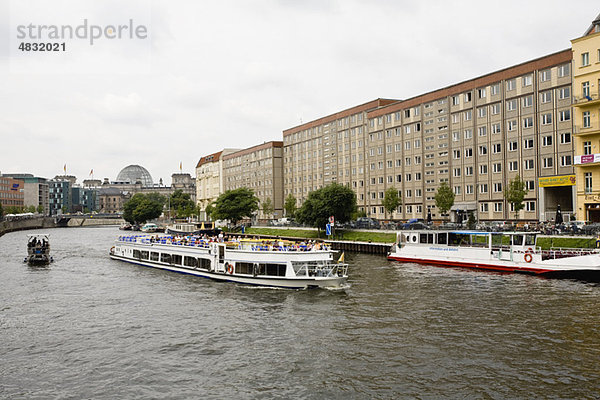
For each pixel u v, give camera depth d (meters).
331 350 22.83
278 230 98.00
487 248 47.50
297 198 127.81
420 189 86.19
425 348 22.75
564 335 24.17
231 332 26.27
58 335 26.28
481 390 17.97
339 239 76.62
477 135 74.75
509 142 69.38
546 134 63.97
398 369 20.22
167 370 20.80
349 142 106.81
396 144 91.88
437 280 41.25
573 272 40.41
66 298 36.25
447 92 80.12
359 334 25.28
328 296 35.34
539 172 64.88
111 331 26.89
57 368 21.31
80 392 18.73
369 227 77.75
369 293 36.03
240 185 156.75
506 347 22.58
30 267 55.56
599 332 24.56
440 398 17.41
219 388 18.80
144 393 18.50
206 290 38.91
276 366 20.94
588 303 31.00
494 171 71.94
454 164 79.06
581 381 18.56
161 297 36.25
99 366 21.44
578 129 56.62
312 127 120.62
